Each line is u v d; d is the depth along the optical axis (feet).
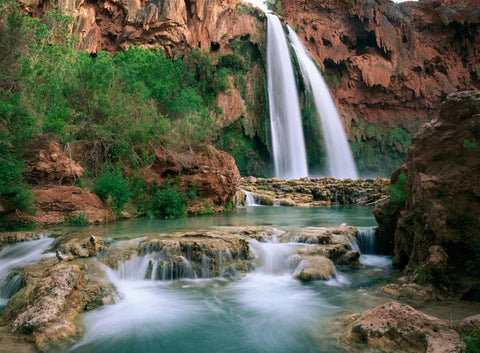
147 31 132.67
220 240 34.40
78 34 121.60
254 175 147.33
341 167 170.81
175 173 65.36
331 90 184.75
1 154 44.34
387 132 191.52
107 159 60.80
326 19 190.70
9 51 52.42
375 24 188.44
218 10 147.13
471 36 204.64
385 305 19.30
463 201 25.46
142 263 31.71
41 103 55.98
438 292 24.85
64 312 21.39
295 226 49.21
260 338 20.36
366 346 17.75
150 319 22.93
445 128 27.71
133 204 59.72
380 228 39.32
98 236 37.78
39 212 47.50
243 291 28.35
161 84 98.17
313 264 31.96
